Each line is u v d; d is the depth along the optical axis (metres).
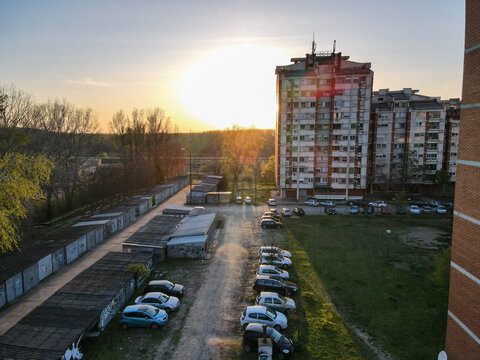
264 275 27.27
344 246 37.91
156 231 38.34
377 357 18.56
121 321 20.86
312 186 68.94
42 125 55.12
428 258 33.97
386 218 53.09
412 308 23.89
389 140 72.94
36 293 26.33
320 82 66.31
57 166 52.16
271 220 46.06
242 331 20.66
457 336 14.80
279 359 18.05
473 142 13.72
